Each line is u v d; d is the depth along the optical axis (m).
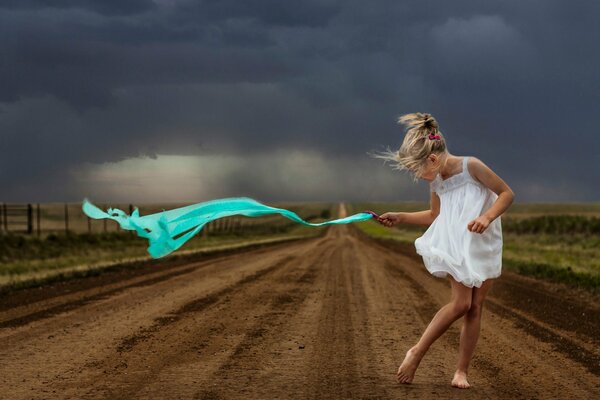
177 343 7.50
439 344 7.53
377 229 100.31
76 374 5.92
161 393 5.24
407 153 5.23
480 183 5.21
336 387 5.46
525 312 10.30
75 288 13.91
